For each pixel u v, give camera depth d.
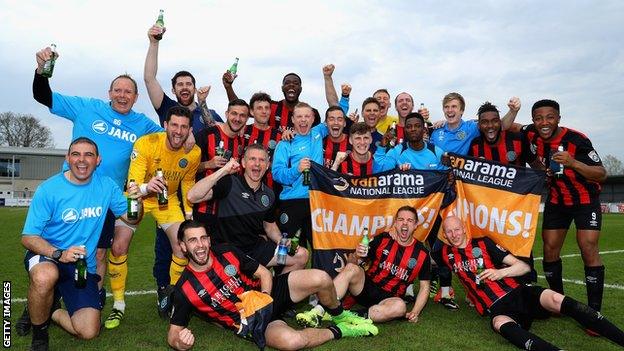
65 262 3.85
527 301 4.43
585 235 5.09
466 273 4.90
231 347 4.07
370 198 5.61
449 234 4.95
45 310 3.77
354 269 4.86
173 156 5.20
